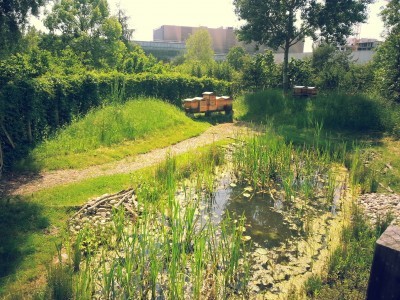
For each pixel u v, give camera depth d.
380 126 15.08
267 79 26.47
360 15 22.91
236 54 44.28
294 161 11.38
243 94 23.70
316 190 9.42
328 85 24.95
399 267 2.51
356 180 9.60
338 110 16.50
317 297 4.95
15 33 11.34
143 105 16.12
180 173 9.77
